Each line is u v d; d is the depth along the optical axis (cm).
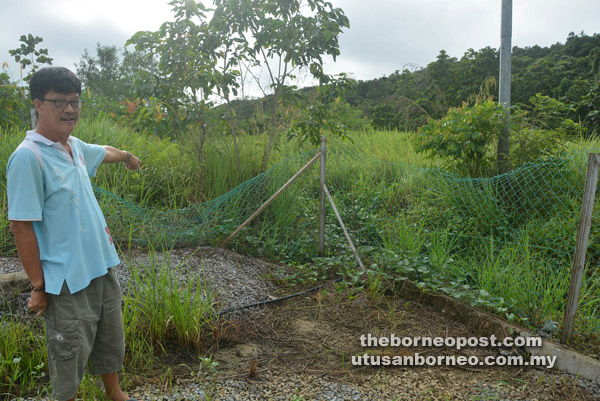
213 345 343
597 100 952
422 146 685
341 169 718
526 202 555
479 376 309
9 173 192
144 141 718
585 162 575
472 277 449
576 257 325
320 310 411
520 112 640
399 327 378
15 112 759
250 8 642
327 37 620
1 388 272
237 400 271
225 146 680
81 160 225
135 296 347
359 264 486
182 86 628
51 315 206
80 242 210
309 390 286
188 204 604
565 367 314
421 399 279
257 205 593
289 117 754
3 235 450
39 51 794
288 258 545
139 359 312
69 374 209
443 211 573
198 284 360
